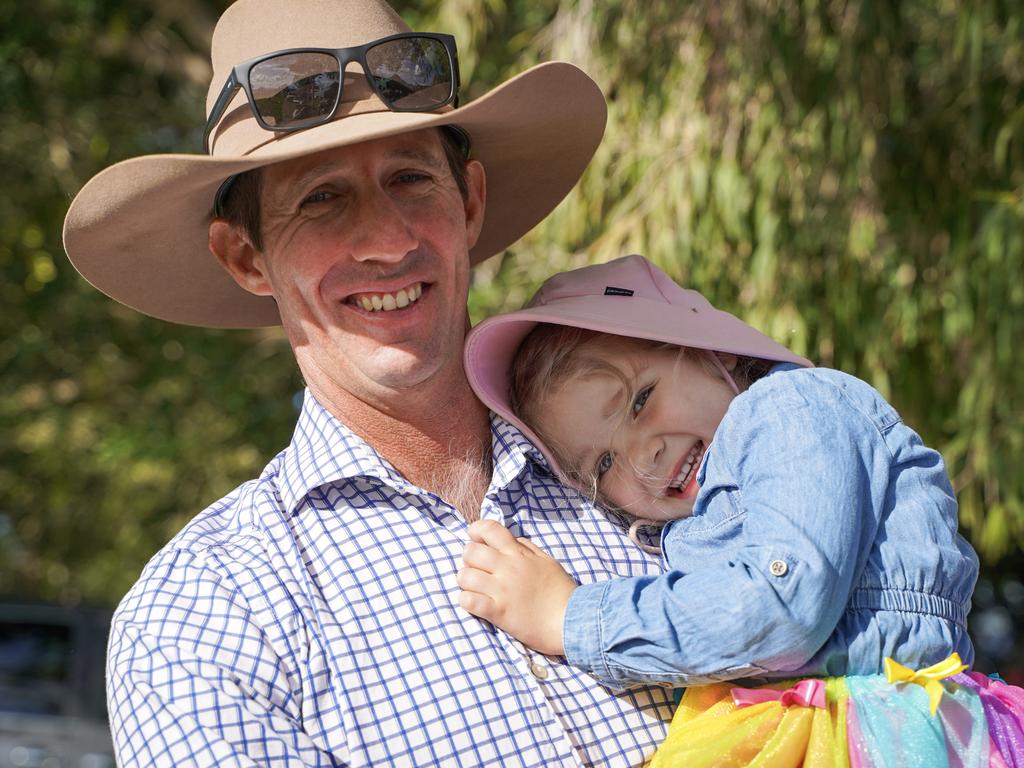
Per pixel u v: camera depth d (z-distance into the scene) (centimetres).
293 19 244
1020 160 484
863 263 473
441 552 234
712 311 266
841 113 466
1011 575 941
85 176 811
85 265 261
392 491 240
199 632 214
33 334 854
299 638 218
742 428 229
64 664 657
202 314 294
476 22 535
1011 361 464
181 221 257
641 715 230
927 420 501
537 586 227
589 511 257
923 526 223
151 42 827
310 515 236
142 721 208
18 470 976
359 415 254
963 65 497
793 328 450
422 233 243
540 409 260
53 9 773
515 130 267
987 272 471
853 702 212
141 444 877
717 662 210
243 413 874
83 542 1026
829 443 220
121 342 868
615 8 500
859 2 471
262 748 204
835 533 211
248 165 228
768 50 470
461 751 214
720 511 229
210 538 234
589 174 479
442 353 248
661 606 216
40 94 797
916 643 217
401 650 221
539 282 526
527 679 224
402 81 240
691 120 470
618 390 252
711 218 463
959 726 211
